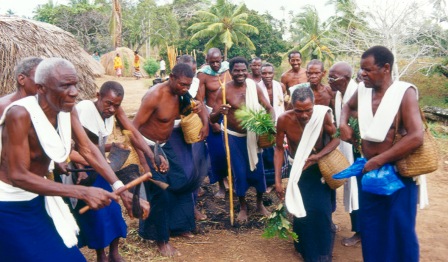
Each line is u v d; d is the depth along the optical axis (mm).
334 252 4625
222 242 4855
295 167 4102
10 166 2699
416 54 25219
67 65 2686
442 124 11383
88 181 3812
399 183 3342
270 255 4566
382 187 3320
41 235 2891
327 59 37281
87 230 3900
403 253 3477
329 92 5160
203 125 5258
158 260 4414
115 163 3648
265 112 5125
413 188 3441
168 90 4496
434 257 4465
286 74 7559
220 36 37156
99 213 3865
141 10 50250
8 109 2670
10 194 2805
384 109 3285
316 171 4211
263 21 40812
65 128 2889
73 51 10836
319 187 4207
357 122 3766
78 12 49219
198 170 4980
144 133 4559
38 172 2924
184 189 4762
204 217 5445
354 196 4586
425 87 30656
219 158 5922
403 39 23984
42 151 2857
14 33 9500
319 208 4156
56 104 2711
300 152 4086
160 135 4562
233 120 5227
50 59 2701
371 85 3355
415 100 3250
